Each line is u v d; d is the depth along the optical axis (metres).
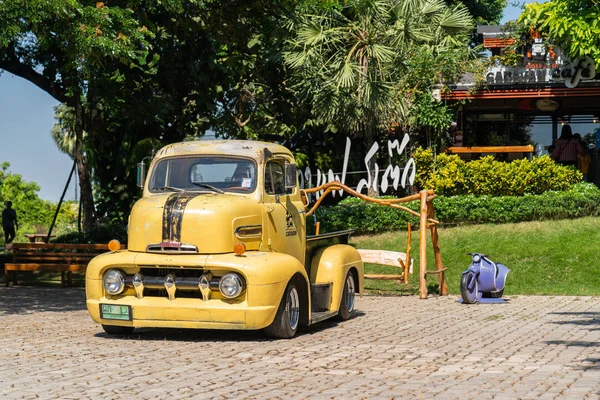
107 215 27.81
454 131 27.70
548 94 25.47
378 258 17.33
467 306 14.93
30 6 14.31
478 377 7.66
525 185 23.86
